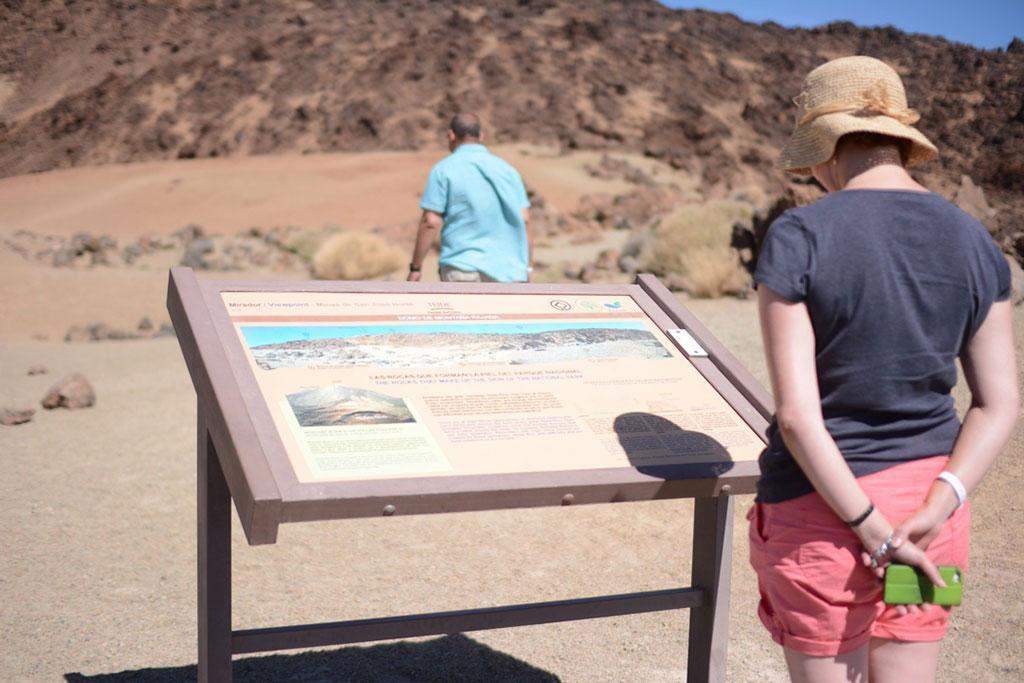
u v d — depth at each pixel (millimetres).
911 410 1721
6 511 4848
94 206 56312
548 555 4238
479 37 165125
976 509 4484
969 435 1744
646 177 71125
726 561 2641
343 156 77688
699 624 2715
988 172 22984
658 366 2623
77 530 4578
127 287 17297
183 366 9227
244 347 2307
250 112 144000
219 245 26516
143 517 4773
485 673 3184
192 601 3762
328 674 3184
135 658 3246
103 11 193875
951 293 1716
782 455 1791
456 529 4590
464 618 2449
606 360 2598
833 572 1711
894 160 1839
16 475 5484
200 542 2350
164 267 21812
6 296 16078
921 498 1716
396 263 19859
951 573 1688
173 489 5223
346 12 189000
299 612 3611
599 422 2357
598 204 39344
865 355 1699
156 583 3941
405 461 2090
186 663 3209
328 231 32281
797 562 1745
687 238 12969
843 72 1848
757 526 1858
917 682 1785
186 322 2336
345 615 3580
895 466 1720
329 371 2303
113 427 6652
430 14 186500
